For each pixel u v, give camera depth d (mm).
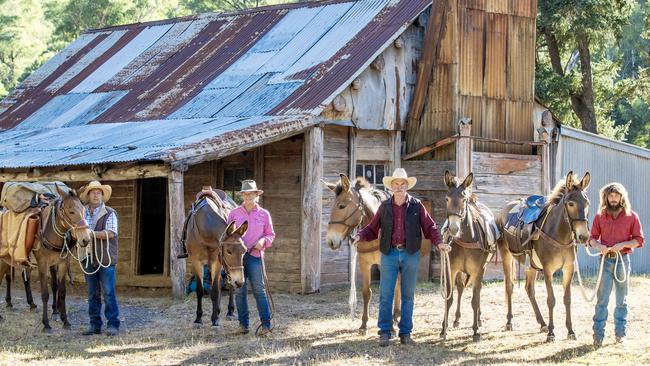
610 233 12352
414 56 21938
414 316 15250
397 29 21203
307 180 19250
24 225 14031
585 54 33000
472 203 13141
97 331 13773
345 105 20031
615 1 31547
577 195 12188
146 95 24203
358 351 12055
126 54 27797
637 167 24422
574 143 23266
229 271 12562
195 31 27094
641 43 51594
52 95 27094
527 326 14219
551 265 12727
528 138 22172
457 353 11906
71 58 29469
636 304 16844
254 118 19922
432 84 21312
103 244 13555
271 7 26078
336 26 23125
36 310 16672
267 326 13406
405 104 21562
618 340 12617
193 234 14219
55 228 13719
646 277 22781
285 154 19922
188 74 24375
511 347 12312
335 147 20281
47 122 25234
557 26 31547
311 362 11383
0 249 14625
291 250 19625
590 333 13477
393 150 21375
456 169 20547
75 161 18578
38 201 14523
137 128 21562
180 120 21578
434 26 21312
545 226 12766
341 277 20203
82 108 25188
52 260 14062
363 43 21297
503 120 21812
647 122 50188
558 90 31828
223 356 11875
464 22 21281
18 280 23000
